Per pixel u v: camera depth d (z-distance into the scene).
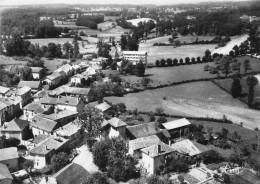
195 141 114.75
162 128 120.19
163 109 147.25
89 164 96.88
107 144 96.50
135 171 92.12
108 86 175.00
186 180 87.00
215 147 110.94
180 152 98.25
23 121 118.44
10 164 92.81
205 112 149.25
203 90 183.38
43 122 118.00
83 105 145.88
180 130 120.94
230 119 140.62
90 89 163.38
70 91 162.00
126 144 103.00
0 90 162.12
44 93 157.75
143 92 180.25
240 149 106.88
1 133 114.62
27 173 91.25
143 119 134.25
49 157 96.56
